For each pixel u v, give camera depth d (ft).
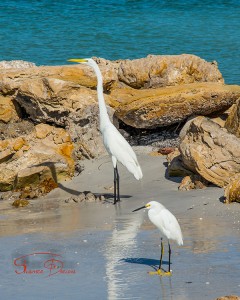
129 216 57.41
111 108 77.77
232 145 62.80
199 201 59.11
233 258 44.78
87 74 79.46
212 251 46.32
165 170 69.67
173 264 44.37
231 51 152.25
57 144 74.02
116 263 45.16
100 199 64.34
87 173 72.13
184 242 48.57
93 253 47.52
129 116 76.23
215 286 40.34
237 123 67.10
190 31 176.65
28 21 187.93
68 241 50.75
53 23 185.47
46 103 76.79
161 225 42.50
